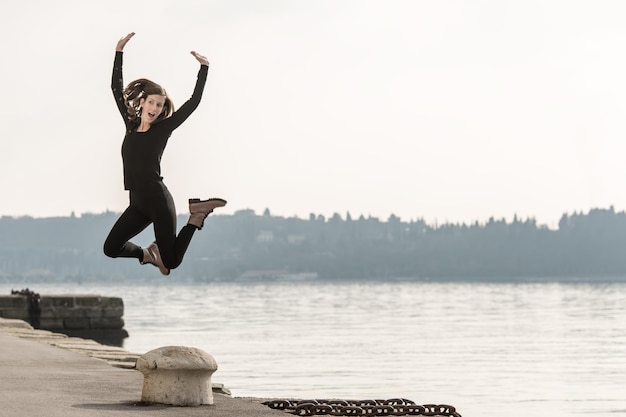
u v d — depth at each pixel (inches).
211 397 450.3
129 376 553.3
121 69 423.5
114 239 413.4
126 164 413.4
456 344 2337.6
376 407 462.6
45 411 406.6
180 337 2561.5
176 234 415.5
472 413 1083.3
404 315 4392.2
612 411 1107.9
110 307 2493.8
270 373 1534.2
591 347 2260.1
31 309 2420.0
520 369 1658.5
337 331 2945.4
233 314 4554.6
